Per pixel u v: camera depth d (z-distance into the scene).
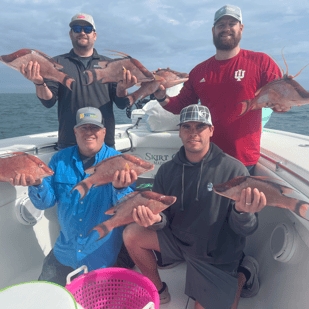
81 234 1.64
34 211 1.85
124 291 1.41
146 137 2.57
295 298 1.25
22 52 1.28
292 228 1.37
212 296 1.42
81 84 2.14
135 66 1.32
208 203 1.46
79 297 1.36
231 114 1.94
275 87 1.35
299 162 1.59
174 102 2.16
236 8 1.82
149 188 2.54
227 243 1.46
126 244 1.63
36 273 1.84
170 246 1.56
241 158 1.96
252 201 1.11
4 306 0.83
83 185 1.29
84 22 2.06
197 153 1.49
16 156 1.34
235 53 1.94
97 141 1.67
